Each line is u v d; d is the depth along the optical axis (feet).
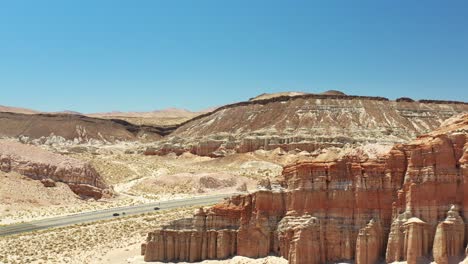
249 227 215.92
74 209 434.30
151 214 396.98
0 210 413.80
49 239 319.27
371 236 192.44
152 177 599.98
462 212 183.01
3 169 475.72
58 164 499.10
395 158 197.06
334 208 202.08
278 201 215.72
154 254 225.56
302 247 197.36
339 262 196.65
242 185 528.63
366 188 198.49
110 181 603.26
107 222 369.71
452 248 179.52
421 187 187.83
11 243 310.24
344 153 208.23
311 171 208.33
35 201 444.96
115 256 266.16
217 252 218.79
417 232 183.01
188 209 412.77
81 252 286.25
